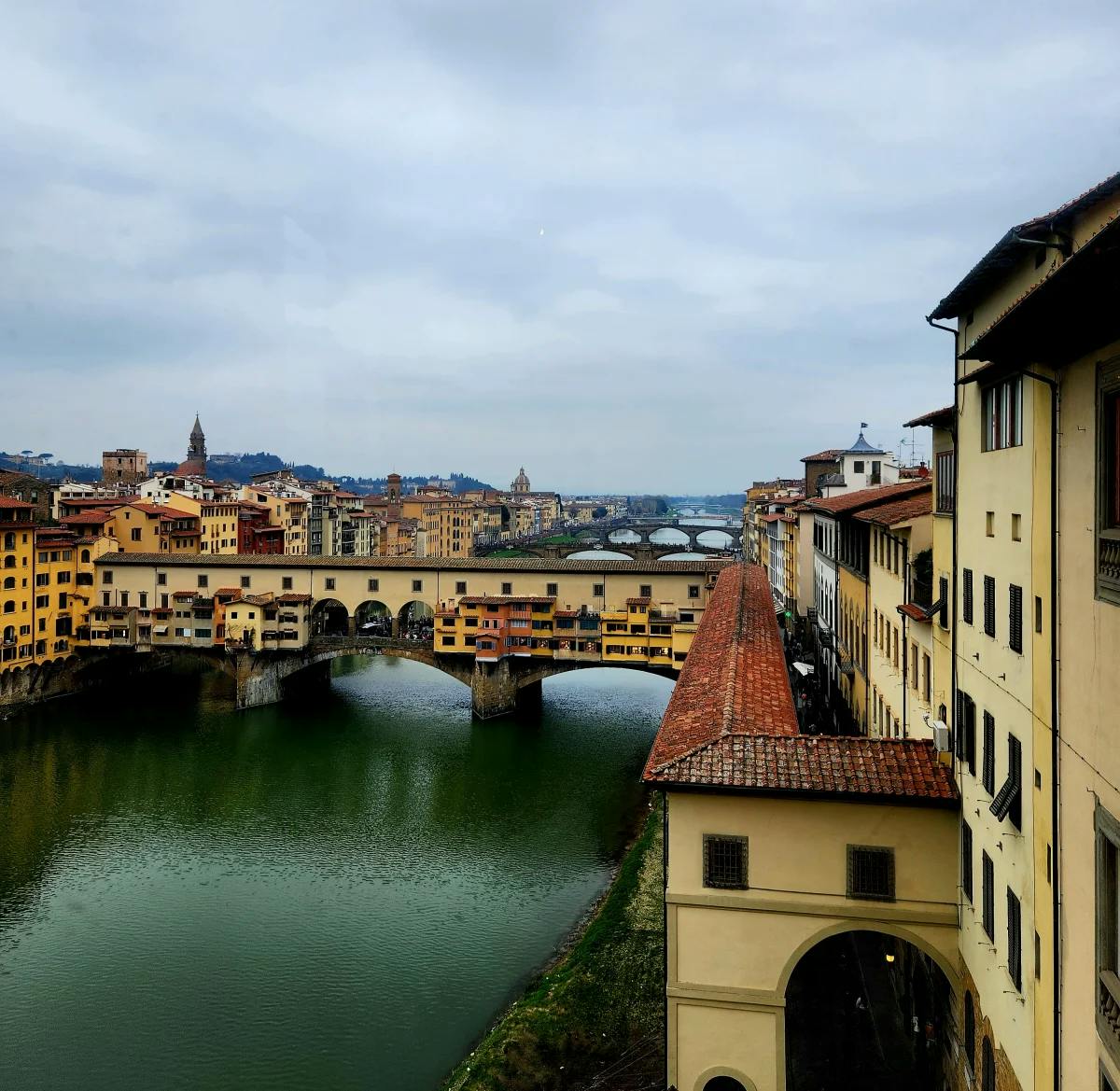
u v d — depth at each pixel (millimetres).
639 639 93750
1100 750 15062
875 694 43125
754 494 191125
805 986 36906
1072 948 16453
